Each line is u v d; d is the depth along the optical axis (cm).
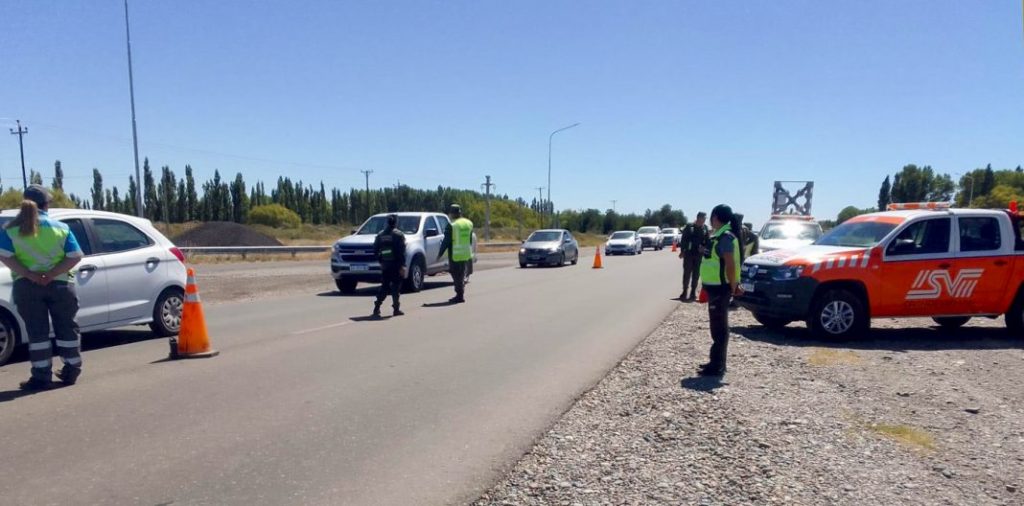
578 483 469
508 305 1452
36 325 695
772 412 632
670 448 538
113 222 969
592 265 2998
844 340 1023
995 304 1044
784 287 1029
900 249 1032
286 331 1080
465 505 434
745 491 454
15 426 579
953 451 536
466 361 859
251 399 668
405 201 11688
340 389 711
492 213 12062
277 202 10862
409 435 568
